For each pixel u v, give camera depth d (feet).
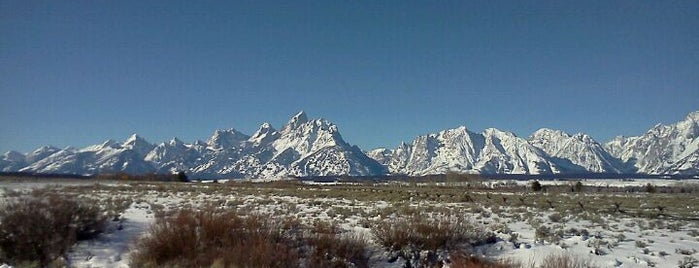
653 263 50.90
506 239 60.34
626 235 67.46
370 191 178.19
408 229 56.85
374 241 56.70
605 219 87.10
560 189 240.73
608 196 167.73
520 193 184.44
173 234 49.83
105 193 122.52
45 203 54.13
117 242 55.98
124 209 79.30
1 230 50.16
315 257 50.24
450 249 55.36
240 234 52.13
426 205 107.04
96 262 49.29
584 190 228.84
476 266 48.19
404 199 127.95
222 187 181.06
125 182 212.43
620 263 50.75
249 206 90.33
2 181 183.73
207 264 46.50
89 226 57.67
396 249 54.54
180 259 47.57
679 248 58.34
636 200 143.95
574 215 90.53
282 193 143.84
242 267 45.57
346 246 52.54
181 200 106.32
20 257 49.21
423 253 54.29
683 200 145.89
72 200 58.54
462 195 149.48
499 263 48.67
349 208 92.79
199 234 50.72
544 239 61.21
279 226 57.21
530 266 49.42
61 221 53.31
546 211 98.73
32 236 50.49
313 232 57.26
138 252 50.08
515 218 83.92
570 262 46.88
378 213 82.89
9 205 53.16
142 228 62.23
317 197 129.08
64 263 48.26
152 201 101.09
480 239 59.06
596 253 54.65
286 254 48.78
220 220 52.29
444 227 56.90
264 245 48.73
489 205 111.24
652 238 65.67
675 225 79.05
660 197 164.76
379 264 52.37
